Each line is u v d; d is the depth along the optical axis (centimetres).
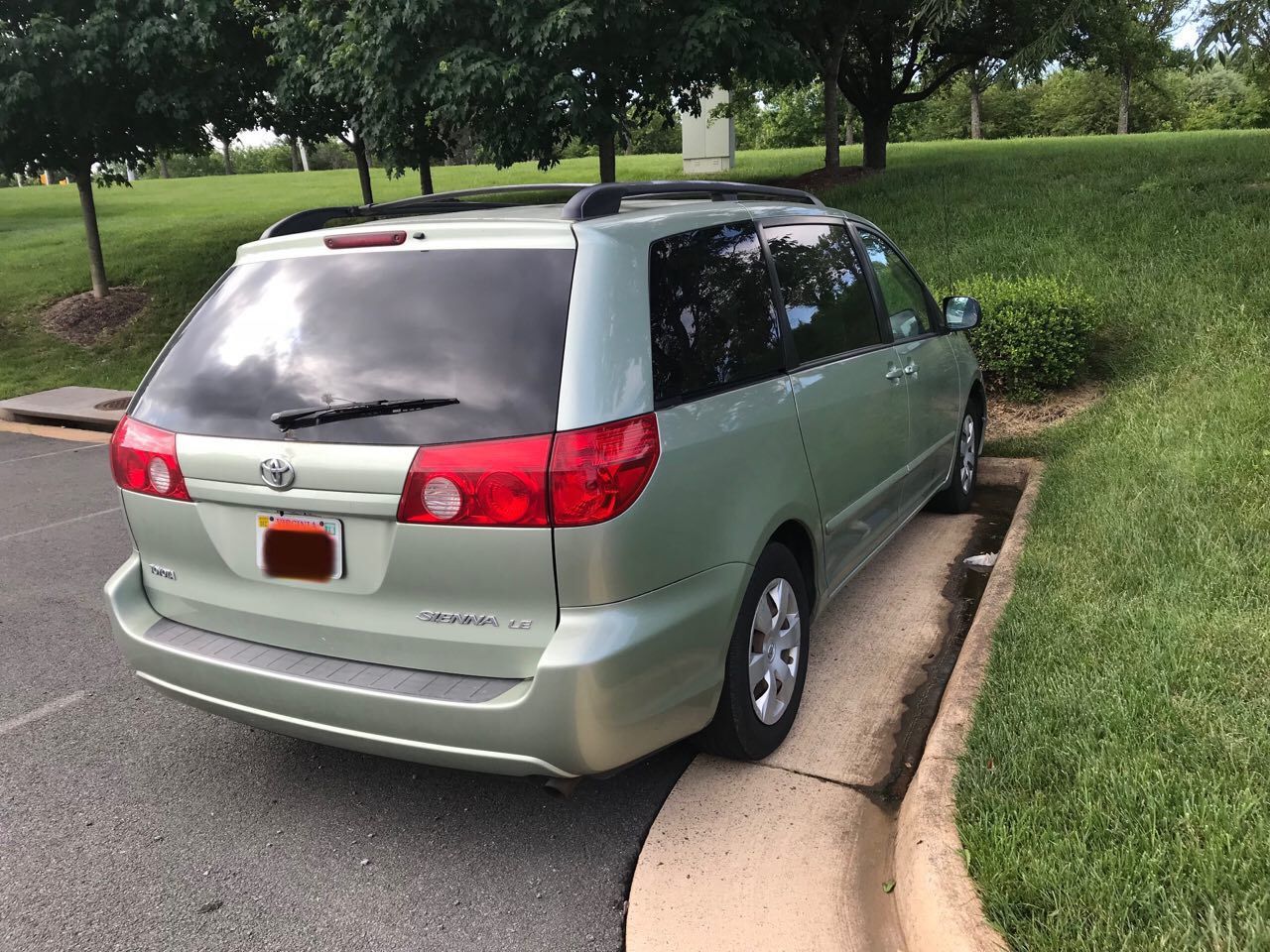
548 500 233
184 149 1437
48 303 1535
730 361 295
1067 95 5841
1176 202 963
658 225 285
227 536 276
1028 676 307
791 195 385
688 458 259
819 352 352
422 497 240
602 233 261
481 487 235
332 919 254
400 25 927
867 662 378
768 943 234
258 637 279
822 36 1505
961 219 1080
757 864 264
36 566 561
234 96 1258
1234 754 255
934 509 557
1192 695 285
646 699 248
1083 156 1473
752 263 326
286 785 321
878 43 1625
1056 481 514
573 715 235
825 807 288
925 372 454
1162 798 239
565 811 297
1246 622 324
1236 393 563
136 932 252
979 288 740
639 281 264
